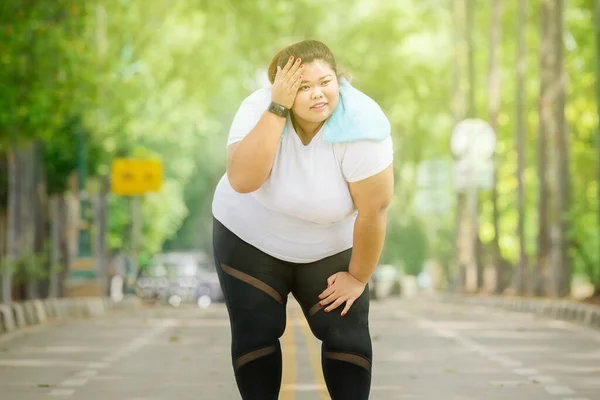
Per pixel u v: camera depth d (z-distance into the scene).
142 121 52.03
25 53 25.81
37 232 34.47
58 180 40.75
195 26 55.22
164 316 33.41
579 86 47.31
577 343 20.14
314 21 55.97
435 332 23.34
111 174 48.84
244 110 6.20
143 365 15.84
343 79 6.29
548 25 41.22
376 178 6.21
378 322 27.75
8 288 30.08
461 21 60.34
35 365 15.96
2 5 25.44
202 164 93.19
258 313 6.48
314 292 6.53
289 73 6.02
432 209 83.06
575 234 38.62
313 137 6.22
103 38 41.69
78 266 43.41
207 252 97.38
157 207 73.62
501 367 15.49
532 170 58.59
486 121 62.59
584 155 48.56
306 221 6.37
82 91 27.77
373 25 62.09
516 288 48.16
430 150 70.81
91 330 24.66
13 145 31.62
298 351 18.45
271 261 6.52
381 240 6.39
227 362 16.27
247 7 52.34
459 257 60.78
